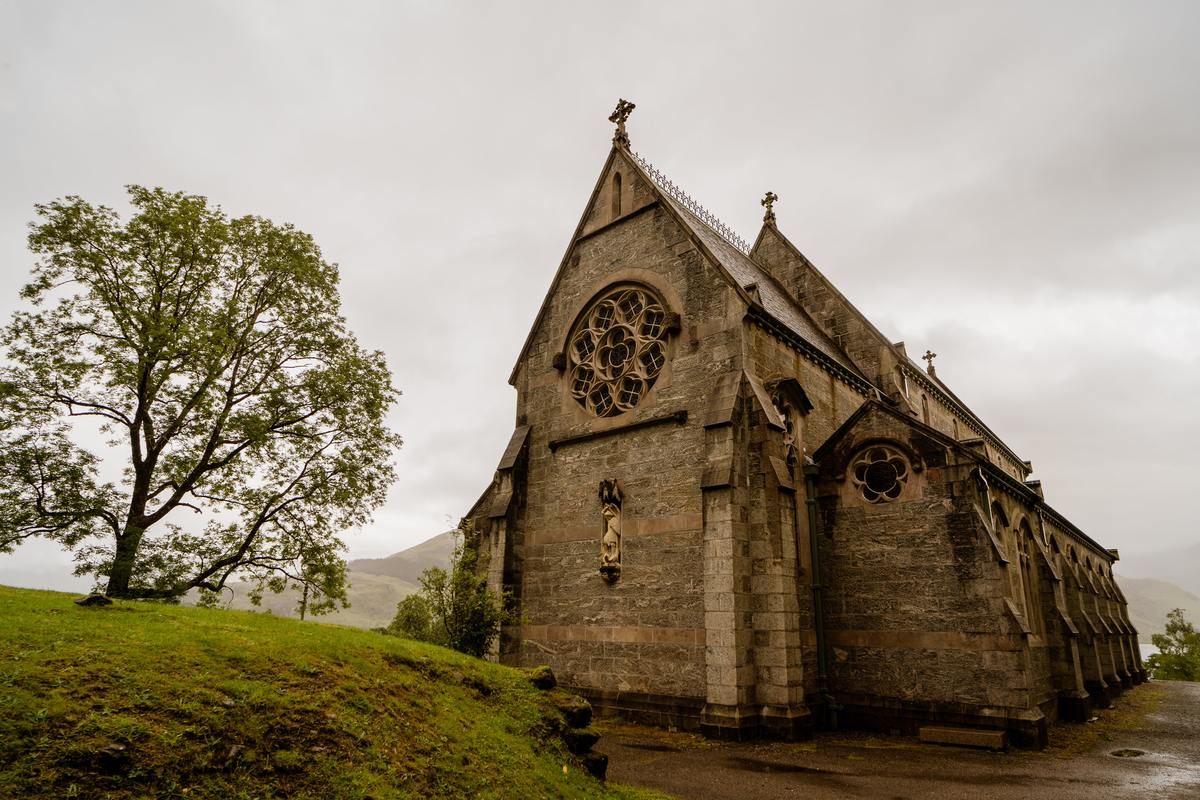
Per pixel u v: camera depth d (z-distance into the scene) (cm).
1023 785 1339
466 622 1978
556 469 2467
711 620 1830
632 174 2638
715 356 2139
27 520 1709
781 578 1823
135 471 1927
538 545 2427
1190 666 6188
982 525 1900
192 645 754
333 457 2197
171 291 2022
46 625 722
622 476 2244
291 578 2108
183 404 1998
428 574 2055
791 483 1948
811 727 1808
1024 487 2367
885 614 2008
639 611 2075
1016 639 1792
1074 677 2272
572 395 2531
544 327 2747
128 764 549
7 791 483
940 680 1880
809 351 2486
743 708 1750
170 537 1891
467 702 968
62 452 1791
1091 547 3828
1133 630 4400
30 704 562
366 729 748
